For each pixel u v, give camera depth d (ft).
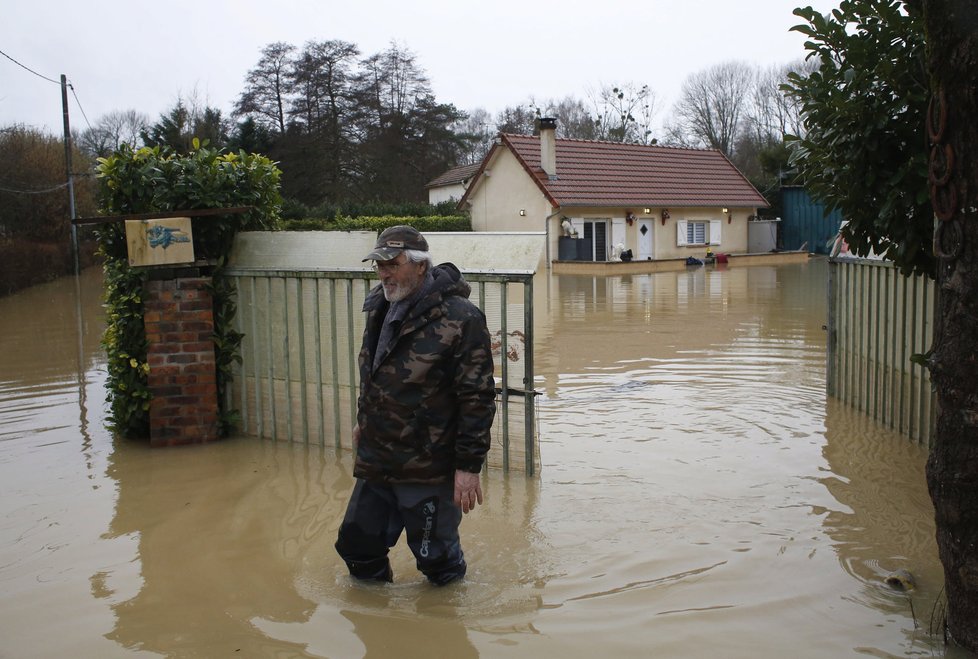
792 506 16.83
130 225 21.85
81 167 118.73
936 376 11.15
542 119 104.01
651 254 112.16
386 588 13.61
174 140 161.58
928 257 15.15
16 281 78.95
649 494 17.75
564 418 24.57
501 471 19.83
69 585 13.83
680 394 27.50
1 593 13.56
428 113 175.94
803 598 12.80
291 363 22.52
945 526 11.17
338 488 18.80
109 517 17.07
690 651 11.31
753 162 203.00
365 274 20.75
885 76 14.02
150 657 11.45
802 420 23.79
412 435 12.76
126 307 22.31
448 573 13.48
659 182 115.03
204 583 13.88
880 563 14.02
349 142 167.94
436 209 122.52
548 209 102.78
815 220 124.06
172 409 22.53
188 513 17.26
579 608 12.69
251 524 16.62
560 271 94.53
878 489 17.72
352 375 21.34
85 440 23.26
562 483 18.67
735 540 15.14
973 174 10.53
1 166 99.66
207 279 22.53
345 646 11.66
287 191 161.99
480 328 12.78
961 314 10.77
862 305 24.54
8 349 42.14
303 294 21.98
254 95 169.37
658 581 13.55
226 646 11.72
